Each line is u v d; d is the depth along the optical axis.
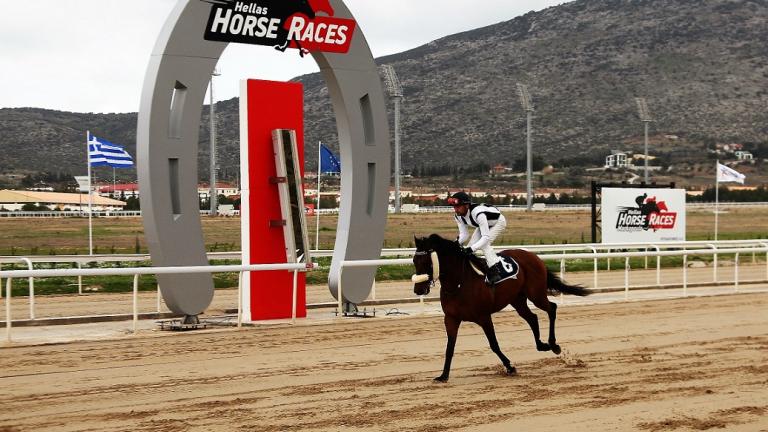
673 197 23.91
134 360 8.75
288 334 10.60
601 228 22.95
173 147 10.60
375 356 9.23
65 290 15.91
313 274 18.86
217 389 7.47
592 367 8.77
